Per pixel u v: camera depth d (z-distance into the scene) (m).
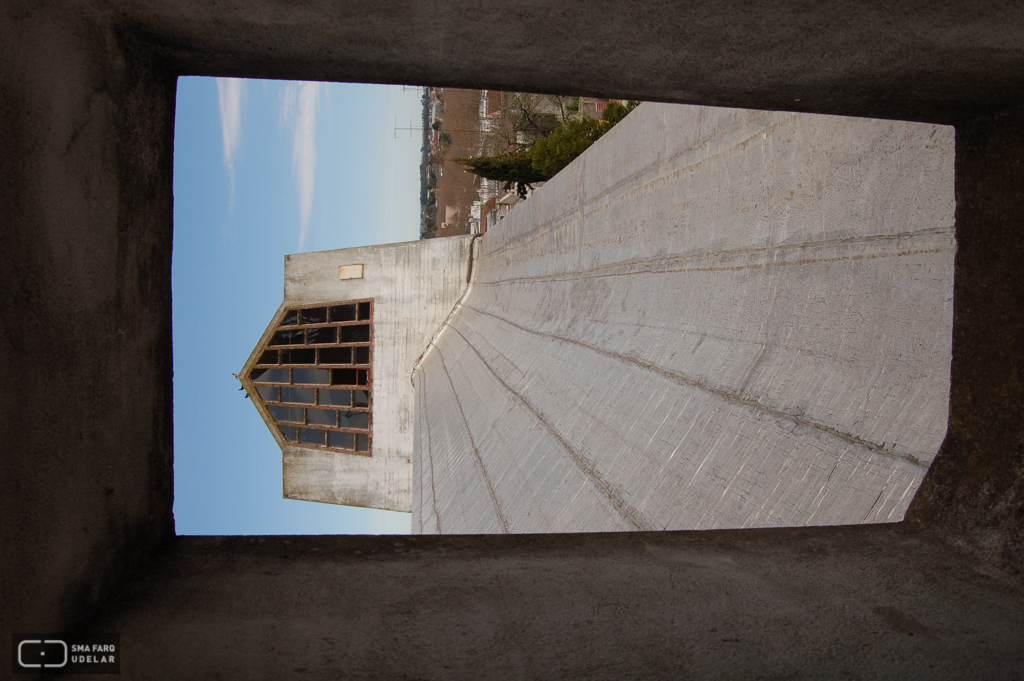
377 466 28.98
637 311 11.59
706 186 9.71
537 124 39.75
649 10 2.60
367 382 28.95
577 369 12.77
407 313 29.09
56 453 2.11
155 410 2.75
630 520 7.75
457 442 17.06
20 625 1.93
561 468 10.28
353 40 2.61
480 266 29.09
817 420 5.98
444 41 2.67
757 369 7.24
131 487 2.56
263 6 2.41
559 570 2.82
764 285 7.73
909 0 2.65
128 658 2.17
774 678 2.40
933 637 2.63
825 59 2.91
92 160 2.29
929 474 3.68
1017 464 3.19
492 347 21.00
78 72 2.21
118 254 2.46
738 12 2.66
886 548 3.27
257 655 2.25
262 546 2.84
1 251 1.90
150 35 2.50
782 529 3.45
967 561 3.15
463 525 12.59
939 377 4.96
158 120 2.71
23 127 1.98
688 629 2.55
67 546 2.16
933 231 5.25
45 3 2.08
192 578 2.54
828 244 6.66
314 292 29.38
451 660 2.32
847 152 6.45
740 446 6.73
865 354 5.81
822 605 2.75
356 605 2.48
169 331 2.88
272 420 29.78
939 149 5.20
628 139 13.32
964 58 2.93
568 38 2.69
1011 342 3.29
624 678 2.34
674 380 8.82
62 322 2.15
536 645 2.41
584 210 16.34
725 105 3.29
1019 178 3.26
